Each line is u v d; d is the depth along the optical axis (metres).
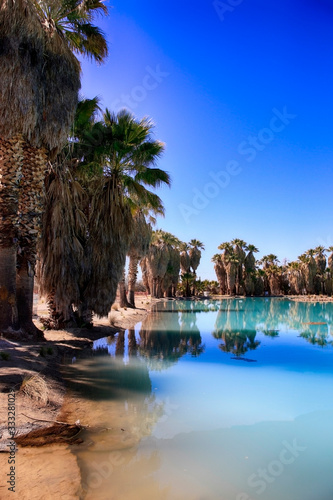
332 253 73.00
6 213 8.42
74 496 2.71
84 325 12.02
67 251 10.94
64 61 8.23
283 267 82.31
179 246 58.81
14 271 8.62
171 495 2.83
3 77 7.02
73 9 8.97
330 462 3.48
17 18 7.00
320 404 5.30
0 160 8.37
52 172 10.72
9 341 8.06
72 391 5.70
